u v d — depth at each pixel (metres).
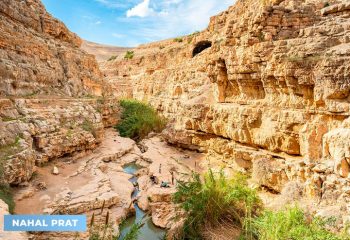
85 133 24.61
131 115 40.31
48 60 31.27
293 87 14.33
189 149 26.66
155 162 24.66
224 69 20.20
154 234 14.52
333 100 12.40
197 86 34.91
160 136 34.03
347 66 11.80
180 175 20.81
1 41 23.06
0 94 20.12
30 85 25.11
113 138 33.44
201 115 23.61
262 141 16.39
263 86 16.44
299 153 14.51
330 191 11.28
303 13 15.95
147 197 18.06
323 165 11.89
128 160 26.61
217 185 12.88
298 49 14.09
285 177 14.22
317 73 13.01
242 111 17.72
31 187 15.44
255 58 16.33
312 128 13.18
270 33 16.11
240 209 12.49
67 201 14.70
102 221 13.98
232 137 19.33
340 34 13.58
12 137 16.08
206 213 12.22
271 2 18.97
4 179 13.55
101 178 18.89
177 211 14.00
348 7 14.94
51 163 19.88
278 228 9.05
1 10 25.58
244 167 18.02
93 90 41.09
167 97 41.91
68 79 34.38
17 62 24.48
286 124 14.63
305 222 9.41
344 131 11.34
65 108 24.91
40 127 19.52
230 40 18.91
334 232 9.16
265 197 14.35
